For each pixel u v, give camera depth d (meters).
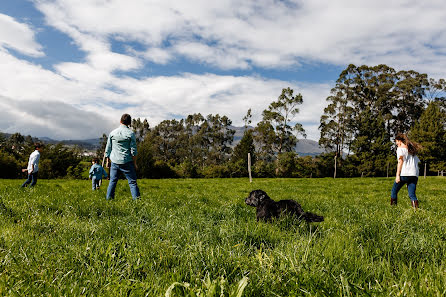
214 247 3.38
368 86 81.25
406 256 3.14
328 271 2.53
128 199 7.20
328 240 3.65
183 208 6.43
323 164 68.38
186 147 115.25
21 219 4.68
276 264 2.74
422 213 6.01
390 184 21.28
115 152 7.97
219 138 112.44
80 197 7.75
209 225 4.59
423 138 59.75
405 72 84.31
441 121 60.94
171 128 122.62
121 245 3.18
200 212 6.12
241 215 6.24
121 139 7.94
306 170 68.19
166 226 4.39
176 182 24.22
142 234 3.87
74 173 47.88
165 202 7.69
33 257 2.87
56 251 3.08
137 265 2.72
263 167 65.25
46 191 9.45
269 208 5.24
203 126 113.62
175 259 2.93
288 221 4.72
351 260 2.89
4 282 2.28
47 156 48.22
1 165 42.28
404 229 4.20
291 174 68.69
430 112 60.88
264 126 74.75
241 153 72.38
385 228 4.24
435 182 23.88
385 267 2.74
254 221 4.91
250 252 3.26
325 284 2.33
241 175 63.84
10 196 7.35
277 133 75.12
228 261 2.79
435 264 2.79
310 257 2.82
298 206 5.06
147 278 2.49
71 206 5.78
